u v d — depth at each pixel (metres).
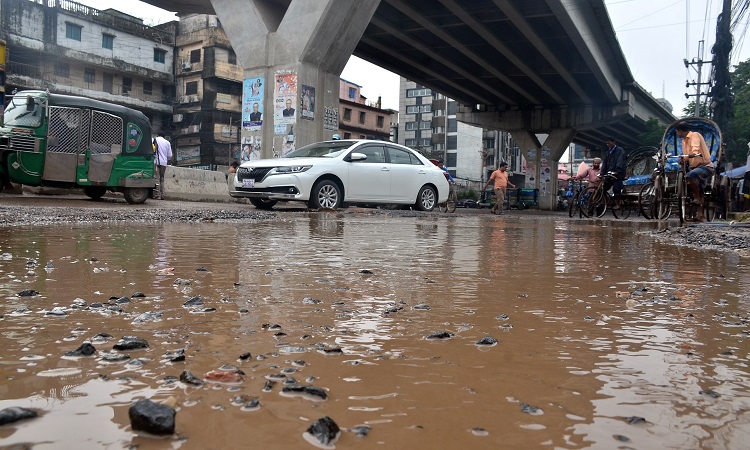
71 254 3.26
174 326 1.59
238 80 43.91
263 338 1.47
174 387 1.06
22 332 1.47
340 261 3.31
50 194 12.40
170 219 6.86
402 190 12.00
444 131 64.12
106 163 10.81
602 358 1.35
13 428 0.84
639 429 0.91
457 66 28.12
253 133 16.34
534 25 22.34
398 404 1.00
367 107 57.22
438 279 2.70
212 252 3.58
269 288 2.30
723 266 3.52
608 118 36.66
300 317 1.76
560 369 1.25
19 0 35.19
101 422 0.88
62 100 10.33
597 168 13.73
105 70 39.81
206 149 42.72
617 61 30.50
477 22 21.09
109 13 41.78
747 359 1.36
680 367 1.29
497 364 1.29
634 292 2.40
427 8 20.39
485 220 10.27
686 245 5.20
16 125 10.09
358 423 0.91
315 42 15.62
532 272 3.05
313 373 1.18
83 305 1.87
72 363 1.20
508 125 39.44
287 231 5.61
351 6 15.80
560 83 32.84
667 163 10.66
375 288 2.38
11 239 4.04
